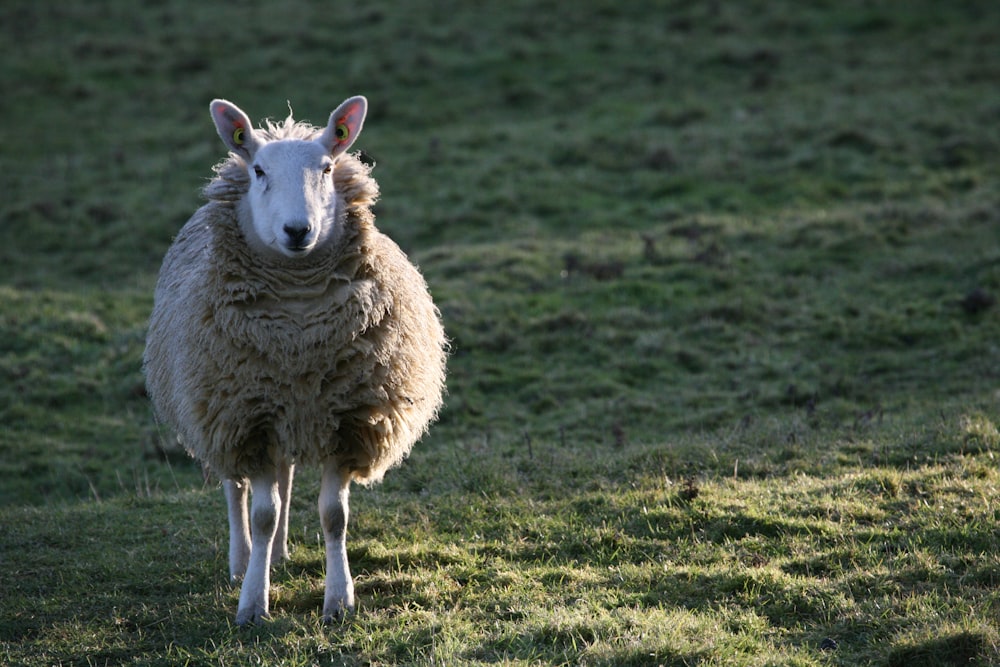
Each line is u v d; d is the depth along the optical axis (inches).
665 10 1502.2
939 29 1401.3
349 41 1389.0
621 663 259.6
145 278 842.2
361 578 334.0
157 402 362.9
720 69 1300.4
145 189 1015.6
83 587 345.7
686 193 957.2
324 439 309.0
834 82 1230.9
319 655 279.1
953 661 260.2
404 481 439.8
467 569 331.6
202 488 494.9
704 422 550.0
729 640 271.3
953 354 617.0
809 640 277.7
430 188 993.5
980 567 303.3
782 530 347.3
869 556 320.5
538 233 887.7
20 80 1290.6
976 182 924.6
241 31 1439.5
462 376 645.9
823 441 456.1
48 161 1094.4
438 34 1411.2
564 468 440.1
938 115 1085.1
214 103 314.7
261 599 307.6
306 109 1197.7
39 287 825.5
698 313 709.9
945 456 409.4
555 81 1274.6
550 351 676.1
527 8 1519.4
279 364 301.4
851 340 651.5
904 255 770.2
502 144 1096.8
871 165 981.8
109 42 1393.9
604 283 762.2
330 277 306.8
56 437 602.5
